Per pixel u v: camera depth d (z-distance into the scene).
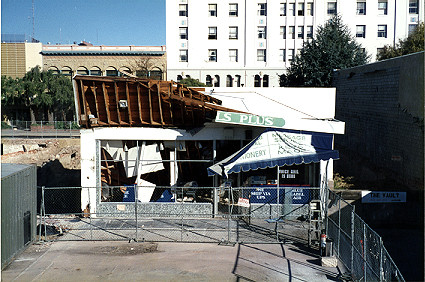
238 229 17.55
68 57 63.16
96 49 63.28
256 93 19.58
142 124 18.95
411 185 20.73
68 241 16.20
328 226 17.34
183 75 62.34
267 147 17.84
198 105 18.31
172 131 19.09
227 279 12.91
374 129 26.81
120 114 18.84
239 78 62.44
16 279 12.90
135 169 19.38
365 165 26.39
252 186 19.05
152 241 16.16
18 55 63.09
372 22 60.59
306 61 44.66
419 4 59.94
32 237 15.93
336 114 36.78
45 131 48.44
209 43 62.06
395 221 18.69
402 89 22.25
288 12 61.62
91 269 13.66
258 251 15.30
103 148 19.28
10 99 53.69
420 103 19.98
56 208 21.19
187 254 14.94
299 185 18.98
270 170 19.05
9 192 14.08
